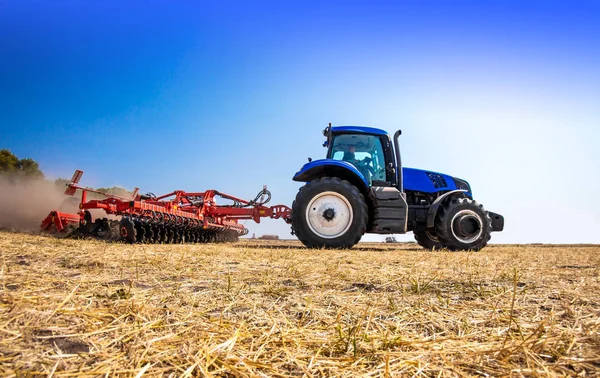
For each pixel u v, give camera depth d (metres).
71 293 2.26
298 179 8.45
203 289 2.80
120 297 2.41
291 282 3.19
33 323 1.83
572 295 2.85
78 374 1.40
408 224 8.69
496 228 9.36
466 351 1.77
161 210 9.25
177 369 1.49
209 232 11.91
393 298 2.71
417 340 1.88
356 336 1.92
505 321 2.23
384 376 1.52
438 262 4.89
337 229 7.68
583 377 1.52
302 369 1.55
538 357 1.71
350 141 8.35
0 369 1.39
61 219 8.69
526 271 4.07
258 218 11.09
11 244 5.50
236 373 1.48
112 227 8.79
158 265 3.93
